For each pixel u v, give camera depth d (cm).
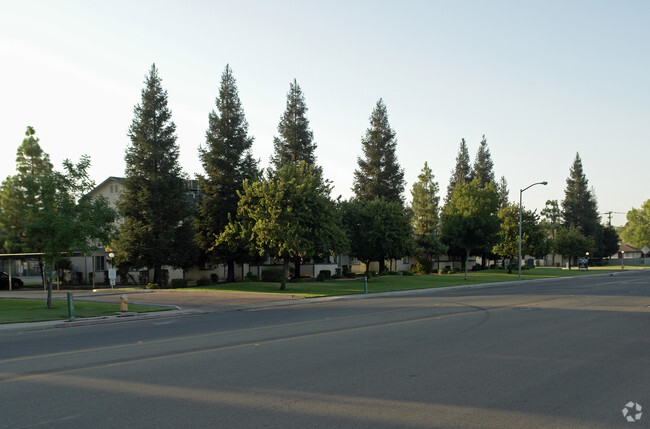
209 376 833
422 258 5469
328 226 3011
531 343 1117
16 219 3919
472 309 1864
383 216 4297
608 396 695
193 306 2255
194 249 3562
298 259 4066
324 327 1434
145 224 3412
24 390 761
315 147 5172
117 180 4272
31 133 4122
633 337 1198
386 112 6184
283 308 2153
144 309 2083
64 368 923
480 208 5166
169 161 3553
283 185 2955
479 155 8138
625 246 11525
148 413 635
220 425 586
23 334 1484
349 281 3922
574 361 924
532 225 5366
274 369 879
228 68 3878
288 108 5125
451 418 604
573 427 573
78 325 1698
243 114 3919
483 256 6475
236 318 1783
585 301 2162
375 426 578
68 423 600
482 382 773
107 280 3912
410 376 815
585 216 9350
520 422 589
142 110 3575
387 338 1204
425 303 2173
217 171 3712
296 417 611
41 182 2059
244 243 3181
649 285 3341
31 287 3847
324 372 850
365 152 6228
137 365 935
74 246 2053
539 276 4819
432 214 5856
